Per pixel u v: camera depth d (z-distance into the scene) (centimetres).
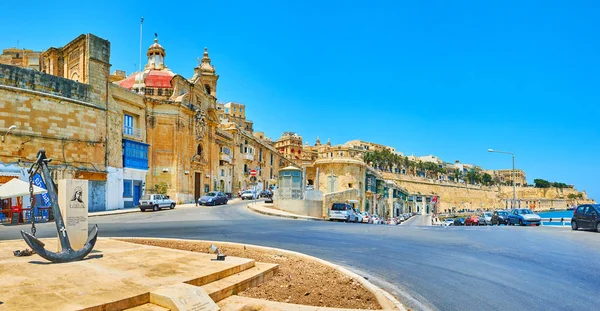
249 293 749
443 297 779
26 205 2667
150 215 3081
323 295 740
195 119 4956
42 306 548
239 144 6856
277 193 3850
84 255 908
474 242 1617
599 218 2153
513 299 763
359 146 14250
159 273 762
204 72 6166
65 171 3114
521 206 16012
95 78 3488
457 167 19000
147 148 4241
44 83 3059
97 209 3447
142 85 4794
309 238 1650
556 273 994
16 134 2848
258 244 1434
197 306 602
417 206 10731
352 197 4928
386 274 988
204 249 1202
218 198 4506
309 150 12800
